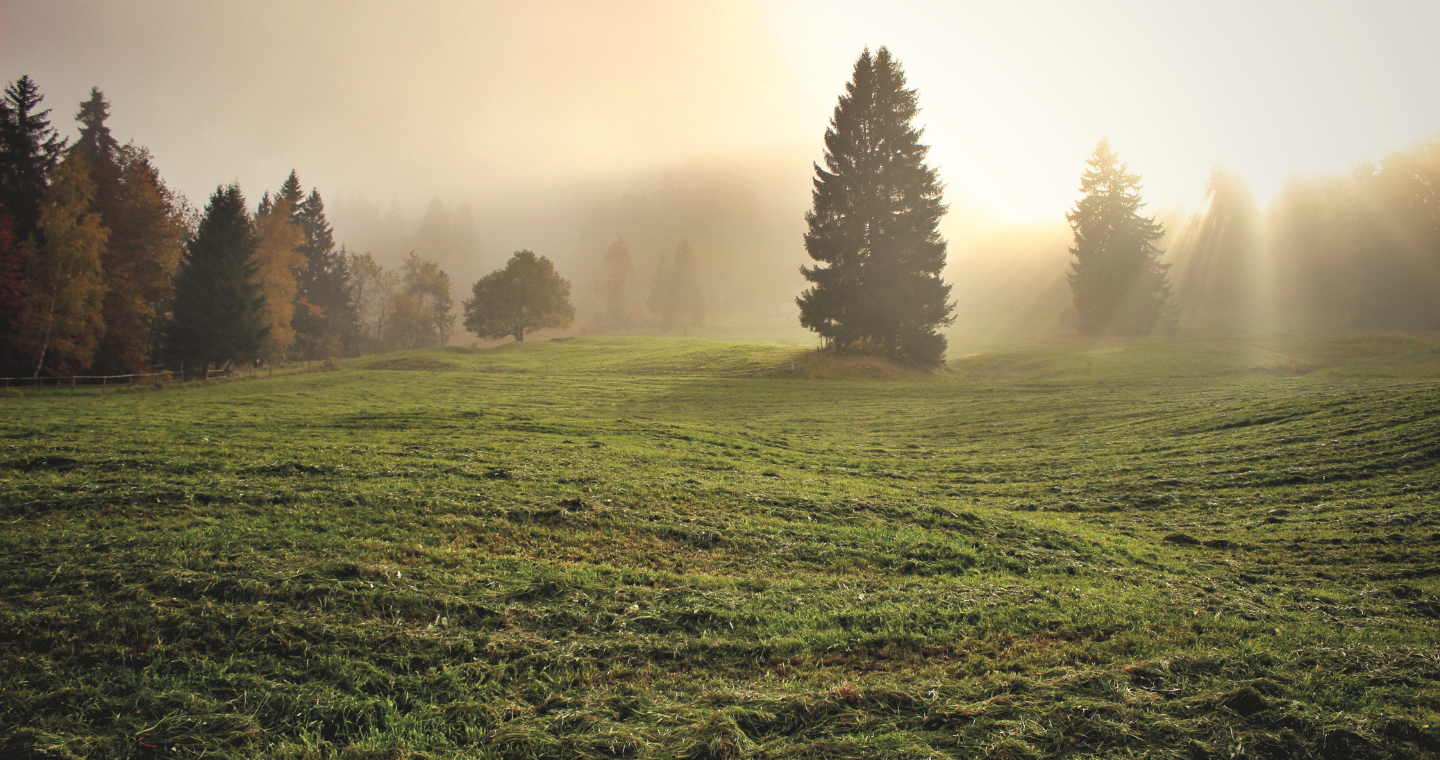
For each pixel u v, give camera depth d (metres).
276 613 7.49
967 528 13.01
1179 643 7.63
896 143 64.12
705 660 7.12
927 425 30.66
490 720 5.83
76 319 46.41
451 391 43.03
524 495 13.26
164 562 8.76
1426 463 16.34
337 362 67.81
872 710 6.05
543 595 8.60
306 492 12.71
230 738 5.49
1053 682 6.47
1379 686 6.47
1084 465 20.34
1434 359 56.69
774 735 5.66
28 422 21.94
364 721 5.82
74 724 5.57
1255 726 5.65
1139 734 5.54
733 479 16.39
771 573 10.09
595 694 6.33
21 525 10.34
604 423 25.41
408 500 12.37
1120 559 11.60
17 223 51.94
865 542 11.70
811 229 65.88
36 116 55.50
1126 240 91.56
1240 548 12.42
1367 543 12.16
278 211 75.12
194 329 56.34
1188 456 20.17
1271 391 31.64
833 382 50.34
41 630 6.89
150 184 61.72
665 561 10.34
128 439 17.89
